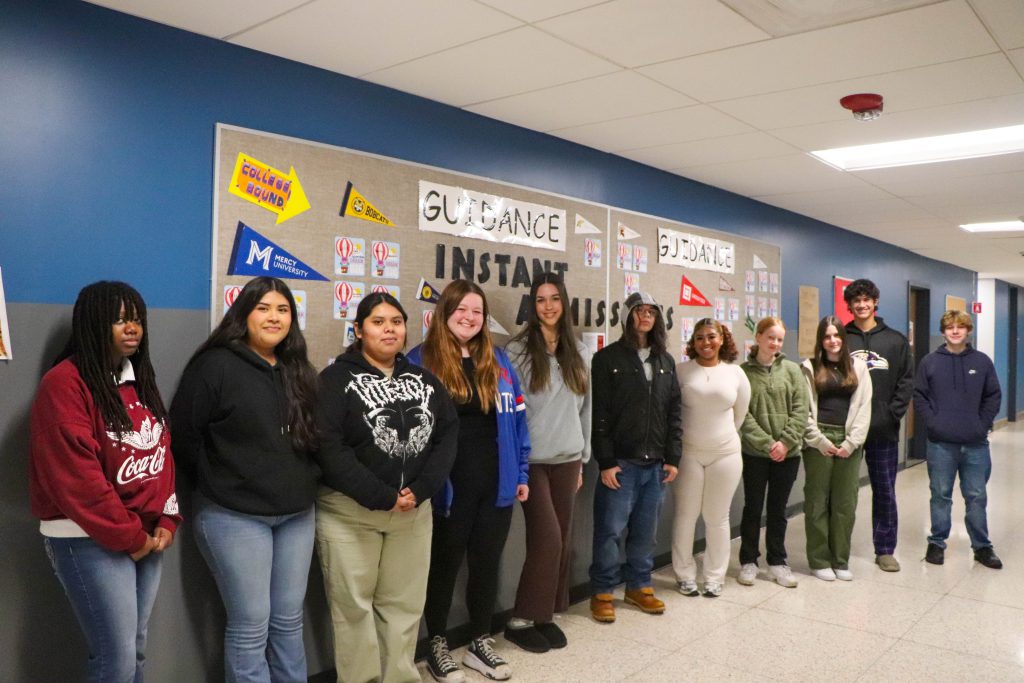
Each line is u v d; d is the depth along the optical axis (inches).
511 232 135.1
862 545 187.0
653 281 169.8
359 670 95.4
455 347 108.7
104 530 70.0
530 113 130.1
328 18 89.7
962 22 90.5
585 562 149.4
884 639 126.3
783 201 213.2
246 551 84.0
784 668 114.7
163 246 91.4
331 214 107.5
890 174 176.4
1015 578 160.6
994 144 154.3
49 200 82.0
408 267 117.7
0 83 78.4
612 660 117.3
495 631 130.1
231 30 93.1
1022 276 454.9
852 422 157.2
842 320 263.7
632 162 165.8
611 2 85.3
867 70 108.0
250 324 87.4
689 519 147.6
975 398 169.9
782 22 91.1
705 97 121.0
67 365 72.9
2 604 79.1
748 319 205.6
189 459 84.9
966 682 110.6
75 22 83.6
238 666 85.0
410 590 99.0
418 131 120.6
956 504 237.6
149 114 89.9
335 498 93.7
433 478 96.6
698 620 134.9
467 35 95.0
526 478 115.6
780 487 155.8
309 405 89.0
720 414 144.8
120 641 73.7
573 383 122.8
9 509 79.4
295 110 104.3
